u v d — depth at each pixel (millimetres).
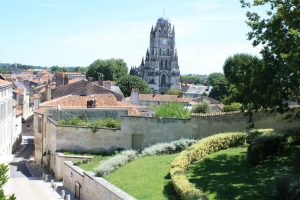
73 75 140750
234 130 32531
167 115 37844
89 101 45250
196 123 33562
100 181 25000
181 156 25250
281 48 21859
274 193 18219
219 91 125000
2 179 11711
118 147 35562
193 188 19672
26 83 138875
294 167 21812
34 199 28281
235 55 88125
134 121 35156
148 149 30875
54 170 37344
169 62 193875
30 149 63594
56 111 42062
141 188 23156
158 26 193125
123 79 135125
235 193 19719
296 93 22375
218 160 25453
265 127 31547
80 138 36281
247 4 23344
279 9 21203
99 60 156125
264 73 22922
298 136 25375
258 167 22844
